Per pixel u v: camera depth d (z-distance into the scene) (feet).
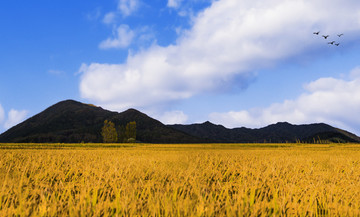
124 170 24.91
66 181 22.04
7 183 18.29
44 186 18.52
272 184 18.75
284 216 13.28
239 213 12.58
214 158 37.93
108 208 13.84
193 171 24.72
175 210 12.99
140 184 19.26
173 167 28.09
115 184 18.38
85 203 13.50
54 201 14.10
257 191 18.34
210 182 22.58
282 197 15.07
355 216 13.52
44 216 12.46
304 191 18.02
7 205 13.60
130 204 13.60
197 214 12.34
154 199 14.53
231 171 26.76
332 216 13.76
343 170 29.45
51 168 26.22
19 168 27.37
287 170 26.84
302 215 13.66
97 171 24.21
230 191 18.97
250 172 26.07
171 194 15.70
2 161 31.50
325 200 16.20
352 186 18.78
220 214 13.00
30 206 13.51
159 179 22.00
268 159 37.58
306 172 26.14
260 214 13.76
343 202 15.78
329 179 23.32
